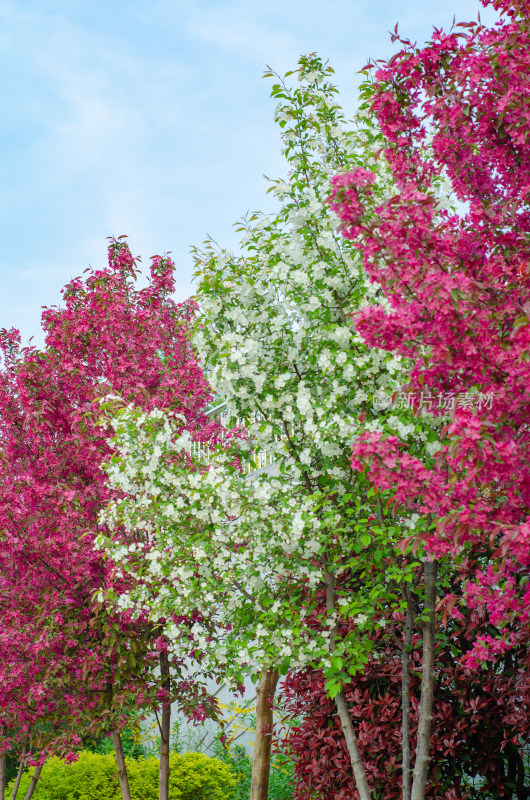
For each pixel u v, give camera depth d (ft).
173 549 14.92
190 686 20.97
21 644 21.34
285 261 14.60
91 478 22.44
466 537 9.39
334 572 14.82
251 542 14.38
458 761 14.82
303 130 14.94
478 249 10.15
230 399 14.53
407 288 9.58
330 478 14.46
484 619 14.30
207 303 14.37
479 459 8.54
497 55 9.52
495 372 9.09
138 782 25.17
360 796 13.47
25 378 22.38
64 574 21.25
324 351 13.52
